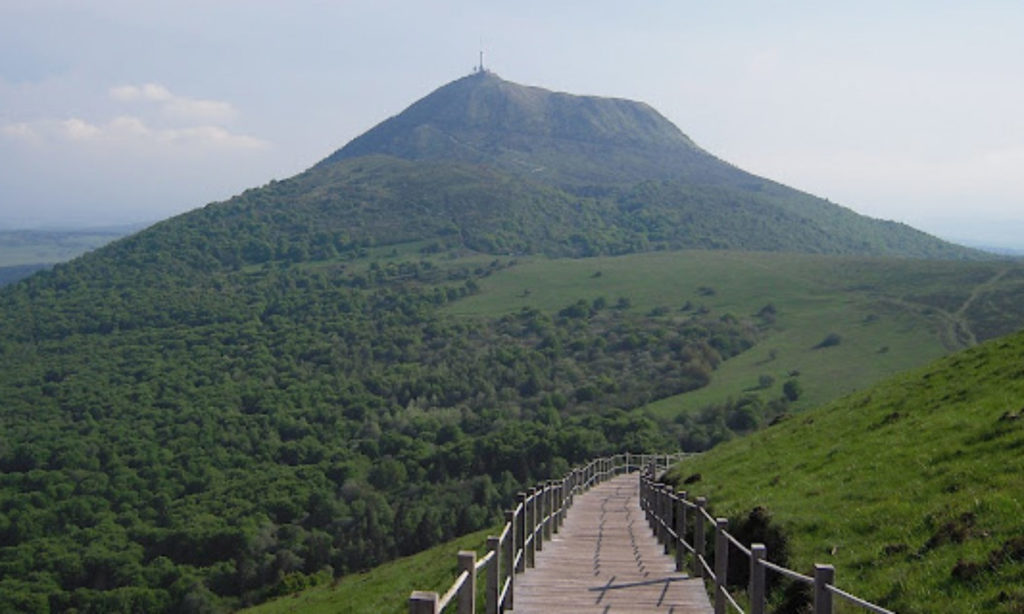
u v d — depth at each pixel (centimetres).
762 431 3462
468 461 10119
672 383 12462
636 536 2352
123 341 17650
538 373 13838
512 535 1352
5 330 18462
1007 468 1491
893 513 1480
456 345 16312
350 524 8712
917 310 14738
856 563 1335
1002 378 2248
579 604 1367
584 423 11044
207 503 9169
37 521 8462
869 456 1975
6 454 10469
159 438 11662
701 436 9762
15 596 6838
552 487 2333
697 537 1611
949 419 2022
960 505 1373
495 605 1100
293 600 4288
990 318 13700
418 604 652
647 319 16625
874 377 11662
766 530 1634
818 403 10712
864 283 17550
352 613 2962
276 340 17275
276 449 11231
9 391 14375
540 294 19762
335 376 14850
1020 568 1084
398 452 10788
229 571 7519
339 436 11931
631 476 5962
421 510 8781
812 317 15400
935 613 1069
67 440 11069
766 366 12862
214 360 16025
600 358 14712
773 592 1382
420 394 13925
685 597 1434
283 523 8881
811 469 2120
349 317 18675
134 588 7088
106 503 9038
